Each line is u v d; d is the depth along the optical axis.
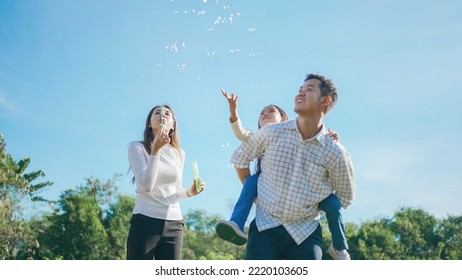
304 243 3.37
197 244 50.47
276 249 3.38
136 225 3.80
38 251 38.38
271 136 3.49
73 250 39.47
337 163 3.44
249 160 3.63
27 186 30.70
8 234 29.27
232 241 3.45
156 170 3.71
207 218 52.16
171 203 3.92
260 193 3.46
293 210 3.35
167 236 3.86
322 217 39.94
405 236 51.09
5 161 30.77
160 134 3.73
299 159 3.41
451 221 52.59
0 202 29.28
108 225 42.97
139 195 3.88
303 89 3.47
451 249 51.72
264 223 3.38
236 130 3.85
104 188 42.72
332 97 3.47
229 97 3.85
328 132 3.75
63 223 39.69
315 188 3.43
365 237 48.94
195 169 4.09
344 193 3.53
